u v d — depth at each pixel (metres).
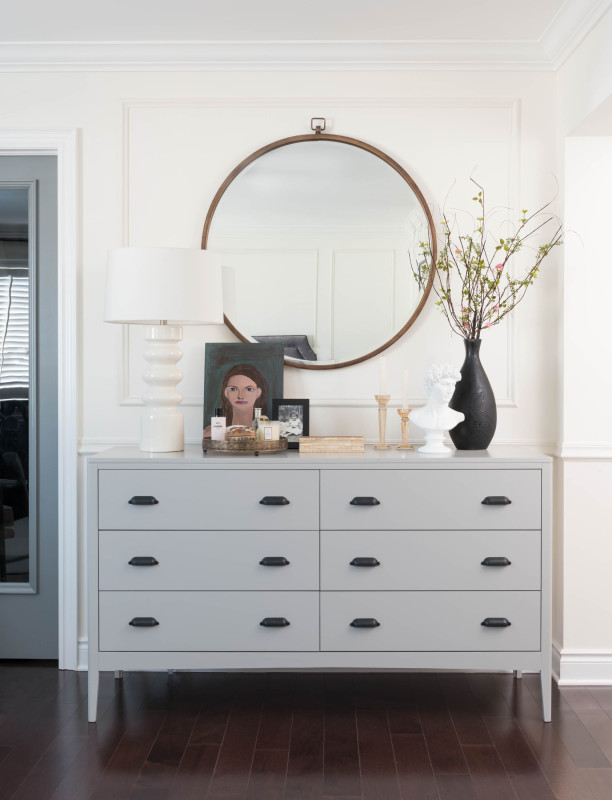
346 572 2.48
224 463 2.47
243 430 2.64
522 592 2.48
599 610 2.81
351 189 2.92
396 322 2.92
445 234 2.89
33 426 3.00
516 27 2.72
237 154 2.93
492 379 2.94
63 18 2.66
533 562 2.48
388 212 2.91
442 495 2.48
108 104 2.91
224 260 2.92
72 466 2.92
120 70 2.90
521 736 2.39
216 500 2.48
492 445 2.92
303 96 2.91
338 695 2.71
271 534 2.48
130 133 2.92
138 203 2.92
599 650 2.81
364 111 2.92
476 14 2.63
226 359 2.87
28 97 2.90
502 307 2.92
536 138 2.91
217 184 2.93
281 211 2.92
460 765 2.21
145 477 2.48
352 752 2.29
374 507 2.48
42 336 2.99
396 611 2.48
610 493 2.82
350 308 2.93
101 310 2.92
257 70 2.91
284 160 2.92
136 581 2.48
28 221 3.00
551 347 2.93
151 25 2.72
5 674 2.90
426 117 2.92
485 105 2.91
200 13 2.63
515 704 2.64
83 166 2.91
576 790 2.08
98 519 2.49
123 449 2.75
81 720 2.50
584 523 2.81
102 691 2.75
